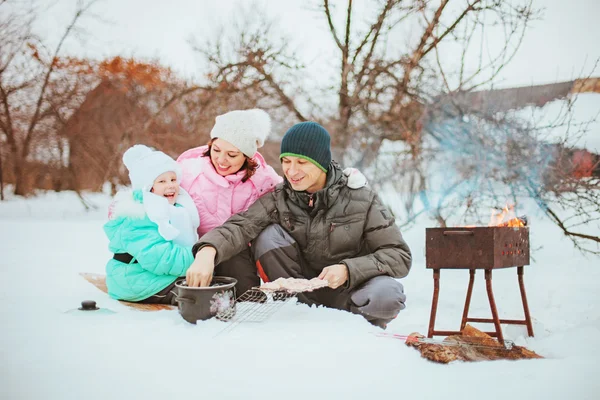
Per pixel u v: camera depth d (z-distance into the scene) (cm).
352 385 181
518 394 173
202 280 261
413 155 597
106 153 1179
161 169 311
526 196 530
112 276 311
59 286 358
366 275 271
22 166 1222
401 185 618
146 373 192
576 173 519
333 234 290
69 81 1173
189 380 185
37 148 1194
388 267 277
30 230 796
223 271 304
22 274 410
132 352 213
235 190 338
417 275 431
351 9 770
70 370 194
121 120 1155
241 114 332
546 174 517
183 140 963
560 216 719
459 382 184
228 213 336
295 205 296
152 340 229
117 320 264
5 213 1052
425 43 664
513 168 510
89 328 249
